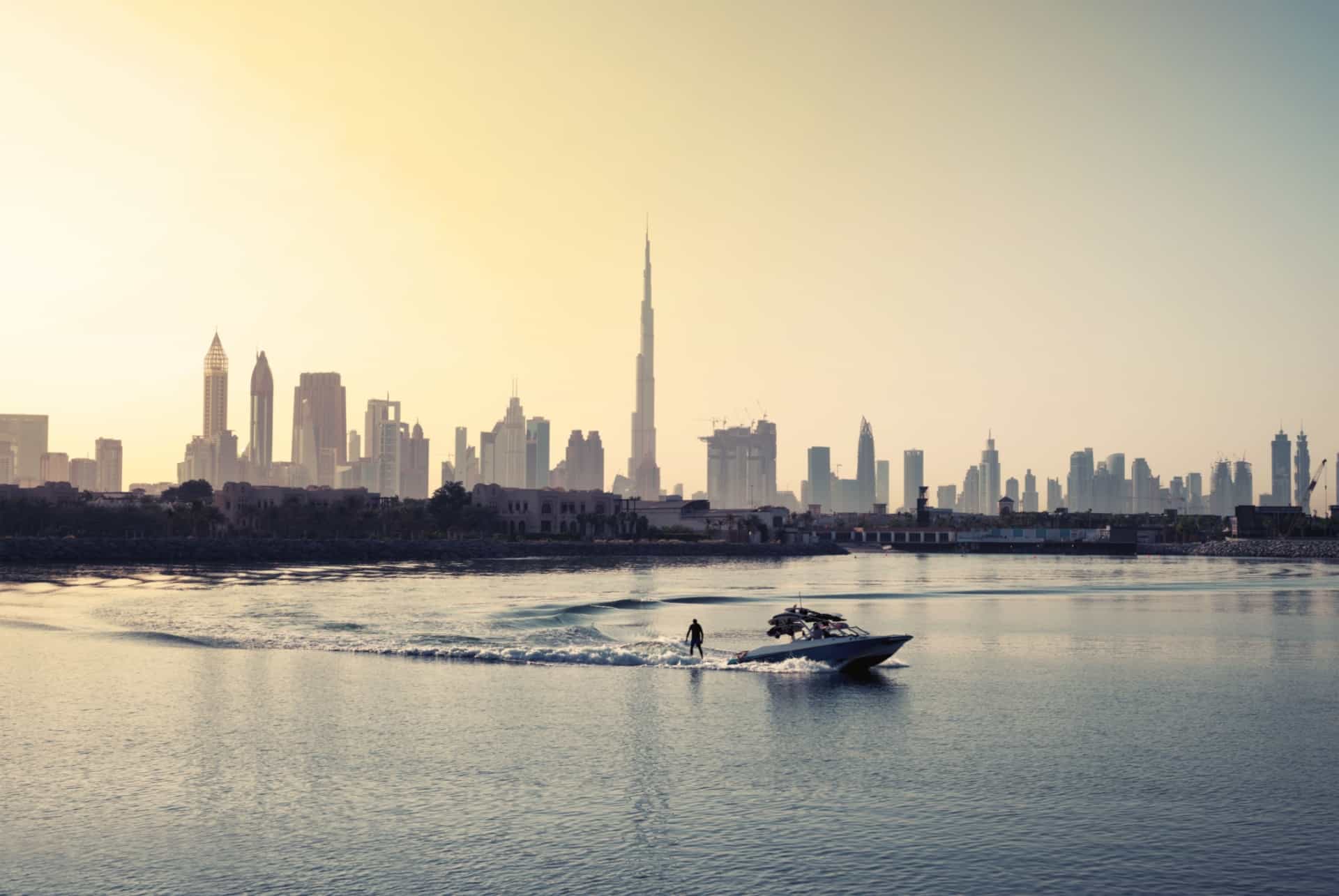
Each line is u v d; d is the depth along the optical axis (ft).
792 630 220.02
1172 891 87.97
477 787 116.98
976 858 95.30
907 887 88.69
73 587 457.68
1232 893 87.56
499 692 175.63
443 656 216.95
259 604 364.38
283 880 90.27
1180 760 130.21
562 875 91.25
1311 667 215.51
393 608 349.20
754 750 134.31
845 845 98.53
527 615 325.42
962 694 176.86
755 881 89.92
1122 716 158.51
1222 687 187.73
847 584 545.44
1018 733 145.69
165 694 172.24
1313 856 95.96
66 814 107.24
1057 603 405.39
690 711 160.35
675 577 602.44
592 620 328.29
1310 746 138.10
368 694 172.76
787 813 107.96
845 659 202.90
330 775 121.80
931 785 118.42
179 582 498.69
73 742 137.49
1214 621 325.83
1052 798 113.70
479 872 92.07
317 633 263.49
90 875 91.45
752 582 562.66
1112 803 111.55
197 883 89.86
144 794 114.01
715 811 108.58
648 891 87.92
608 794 114.73
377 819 105.91
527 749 134.62
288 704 163.94
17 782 118.42
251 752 132.16
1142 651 243.19
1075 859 94.99
